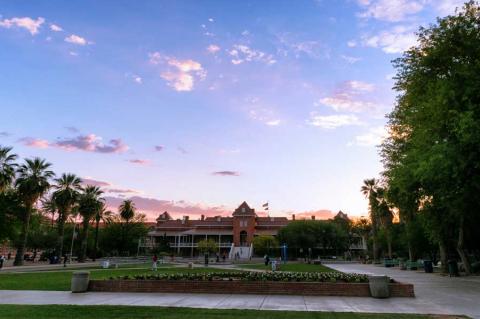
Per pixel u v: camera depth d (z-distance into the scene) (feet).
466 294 54.49
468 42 68.03
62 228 199.82
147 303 44.96
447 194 74.79
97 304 43.96
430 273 113.29
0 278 84.07
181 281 55.57
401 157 96.63
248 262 212.84
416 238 171.63
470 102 60.39
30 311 38.42
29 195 169.27
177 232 378.73
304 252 314.14
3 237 171.01
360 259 298.76
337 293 52.29
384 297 49.93
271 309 40.81
